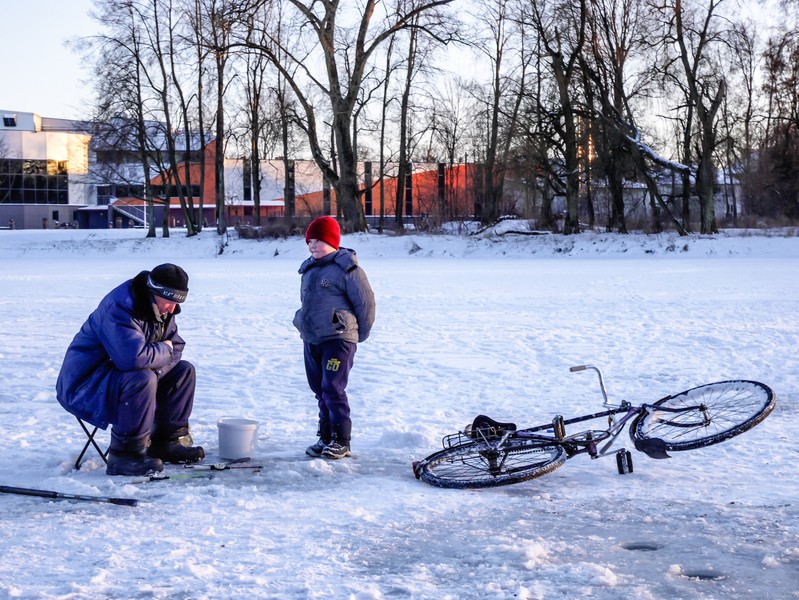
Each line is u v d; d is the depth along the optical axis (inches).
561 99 1875.0
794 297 831.1
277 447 297.7
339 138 1975.9
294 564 180.7
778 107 2129.7
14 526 206.8
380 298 869.2
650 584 167.6
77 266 1615.4
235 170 3609.7
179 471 262.2
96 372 261.6
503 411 352.8
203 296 904.9
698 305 770.2
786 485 241.0
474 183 2625.5
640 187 2177.7
